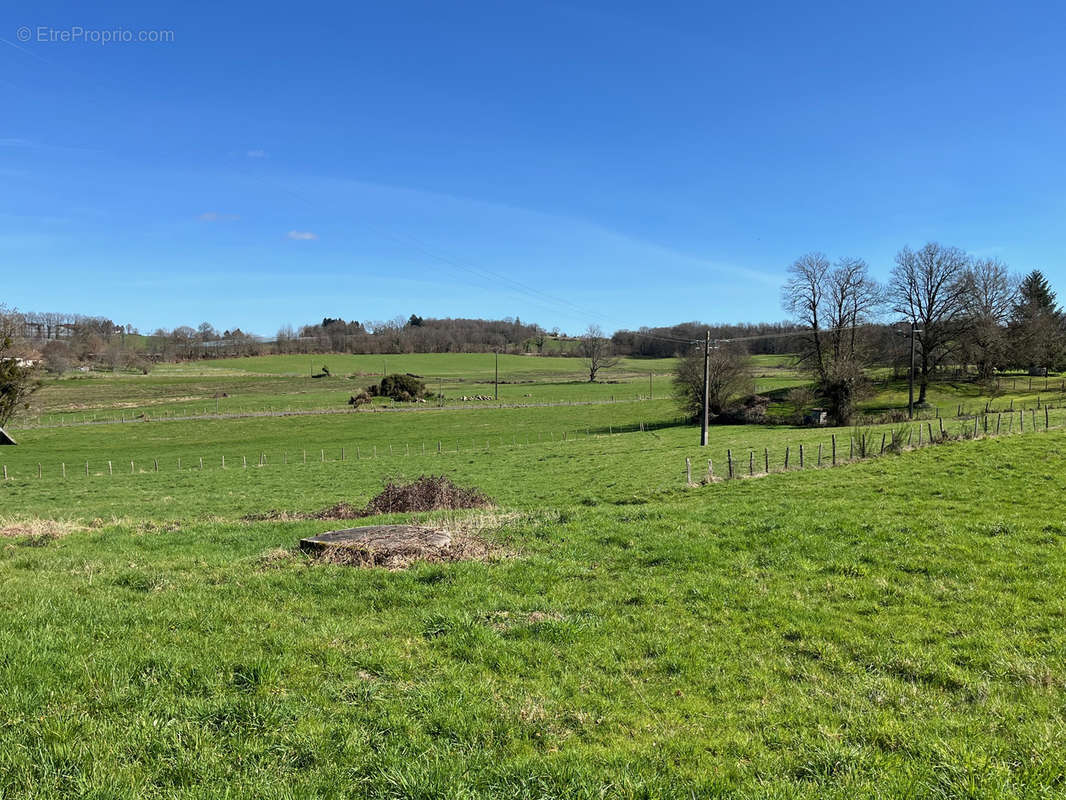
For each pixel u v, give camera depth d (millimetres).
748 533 15203
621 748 6652
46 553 14922
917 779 5918
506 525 16766
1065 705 7324
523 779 5934
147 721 6820
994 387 80125
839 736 6910
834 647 9258
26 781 5707
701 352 74812
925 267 77125
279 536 16875
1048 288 107312
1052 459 25094
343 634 9469
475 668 8555
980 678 8156
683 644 9430
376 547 13688
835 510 18062
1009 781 5766
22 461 57188
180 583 11891
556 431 75188
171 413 86812
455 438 70812
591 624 10070
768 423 71312
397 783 5902
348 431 76000
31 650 8234
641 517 17438
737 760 6480
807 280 73000
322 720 7059
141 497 36594
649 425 77562
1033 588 11062
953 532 14648
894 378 90250
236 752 6395
